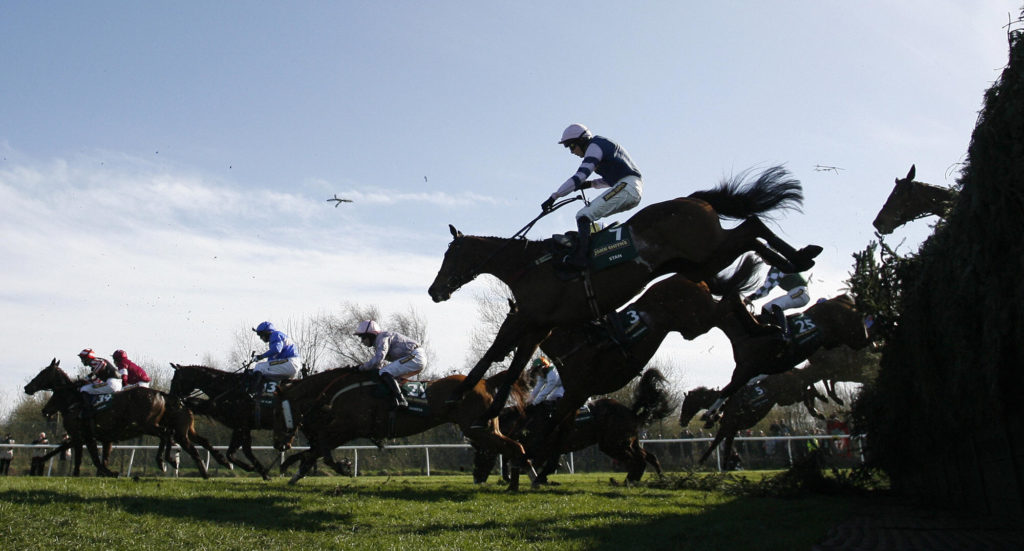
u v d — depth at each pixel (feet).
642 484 31.65
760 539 15.26
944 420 20.48
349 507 19.66
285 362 35.53
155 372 96.84
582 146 20.79
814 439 54.29
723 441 55.21
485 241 20.94
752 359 31.24
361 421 27.50
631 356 26.32
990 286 14.57
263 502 20.33
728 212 19.39
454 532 16.22
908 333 20.58
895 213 27.17
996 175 14.10
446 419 27.55
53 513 17.16
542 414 30.78
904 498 26.94
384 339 27.20
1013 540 14.08
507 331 19.85
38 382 34.76
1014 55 14.05
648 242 18.44
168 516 17.62
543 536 15.67
